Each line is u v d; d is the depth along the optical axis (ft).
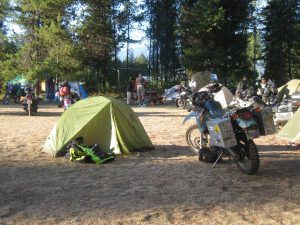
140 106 62.75
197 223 12.22
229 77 89.76
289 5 105.50
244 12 88.33
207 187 16.08
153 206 13.74
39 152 23.17
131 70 130.21
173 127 34.63
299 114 23.57
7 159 21.31
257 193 15.25
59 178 17.49
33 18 88.63
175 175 18.03
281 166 19.53
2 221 12.42
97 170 18.99
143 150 23.57
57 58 88.17
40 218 12.65
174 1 115.03
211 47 87.20
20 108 57.72
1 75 76.43
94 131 22.40
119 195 15.03
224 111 19.85
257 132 17.72
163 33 117.70
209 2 86.43
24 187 16.07
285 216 12.80
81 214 12.98
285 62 108.78
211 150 20.25
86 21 92.02
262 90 52.75
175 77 118.32
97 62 98.22
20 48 85.46
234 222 12.30
